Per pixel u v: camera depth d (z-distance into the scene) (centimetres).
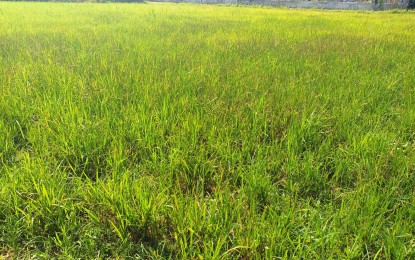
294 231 209
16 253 203
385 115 382
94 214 223
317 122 331
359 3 2497
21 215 222
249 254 194
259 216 226
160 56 571
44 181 235
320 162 286
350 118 359
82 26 955
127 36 785
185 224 211
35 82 430
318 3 2639
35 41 690
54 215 219
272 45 714
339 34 904
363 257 192
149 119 337
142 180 253
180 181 266
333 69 528
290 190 256
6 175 251
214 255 182
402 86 467
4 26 898
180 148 296
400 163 276
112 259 201
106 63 512
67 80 442
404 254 189
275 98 402
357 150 294
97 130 312
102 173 273
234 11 1931
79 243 204
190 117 340
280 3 2816
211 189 263
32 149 302
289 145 298
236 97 397
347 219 210
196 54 603
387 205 224
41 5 1908
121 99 379
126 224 210
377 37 857
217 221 211
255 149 303
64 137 296
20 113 348
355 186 263
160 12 1625
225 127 332
